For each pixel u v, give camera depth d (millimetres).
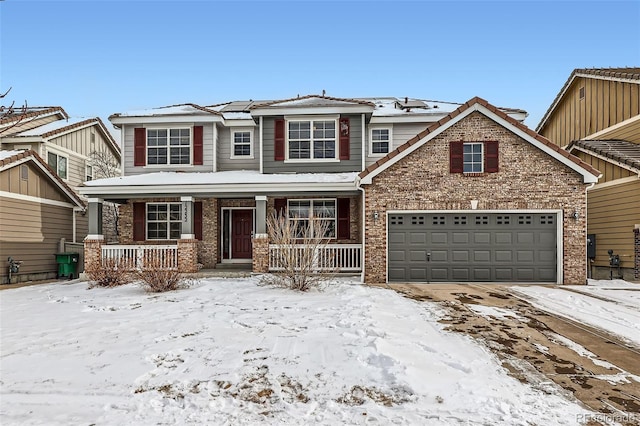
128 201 16391
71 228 18406
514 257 12820
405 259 13062
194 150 16844
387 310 8477
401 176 13016
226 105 21672
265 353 5766
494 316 8125
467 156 12953
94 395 4508
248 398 4438
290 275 11398
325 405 4273
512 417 4031
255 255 14234
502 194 12734
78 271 17922
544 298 10039
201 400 4387
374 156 17219
